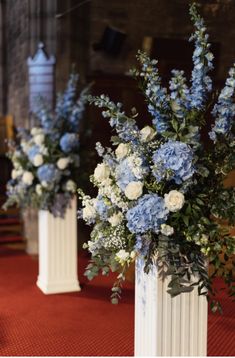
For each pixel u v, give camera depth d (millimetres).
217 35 5379
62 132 5824
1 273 6734
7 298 5594
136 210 2605
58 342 4266
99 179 2855
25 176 5707
